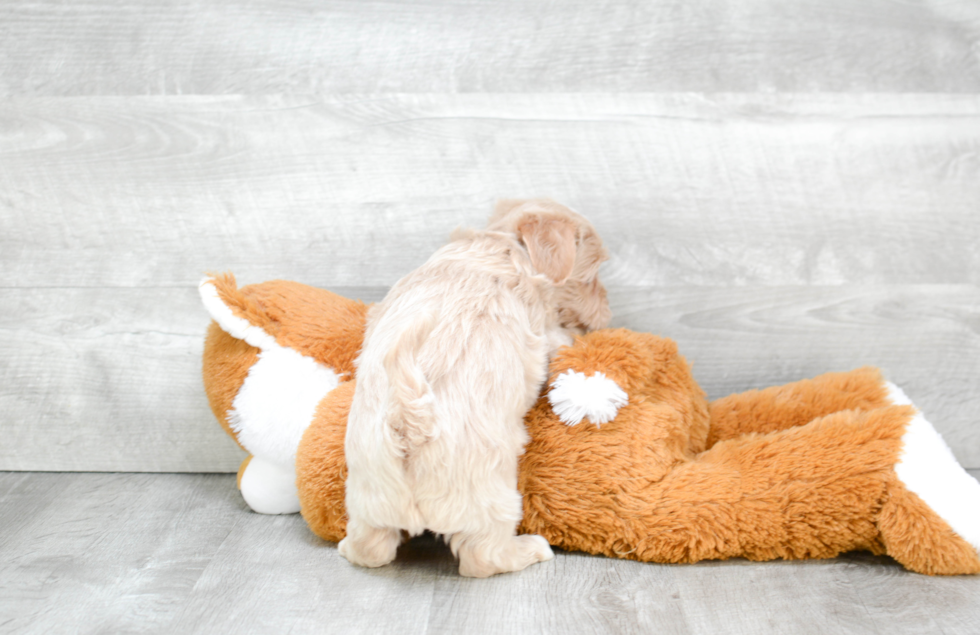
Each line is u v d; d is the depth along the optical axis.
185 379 1.97
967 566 1.40
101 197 1.90
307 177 1.88
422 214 1.88
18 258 1.94
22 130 1.87
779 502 1.45
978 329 1.86
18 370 1.98
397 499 1.33
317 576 1.47
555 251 1.54
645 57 1.79
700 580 1.43
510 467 1.42
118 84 1.85
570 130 1.82
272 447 1.67
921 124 1.79
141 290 1.94
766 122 1.80
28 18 1.83
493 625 1.30
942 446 1.48
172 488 1.93
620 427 1.52
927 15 1.76
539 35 1.80
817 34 1.77
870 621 1.29
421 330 1.32
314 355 1.68
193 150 1.87
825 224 1.84
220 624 1.32
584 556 1.53
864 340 1.88
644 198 1.84
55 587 1.46
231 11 1.82
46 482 1.96
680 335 1.90
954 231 1.83
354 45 1.82
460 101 1.83
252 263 1.92
